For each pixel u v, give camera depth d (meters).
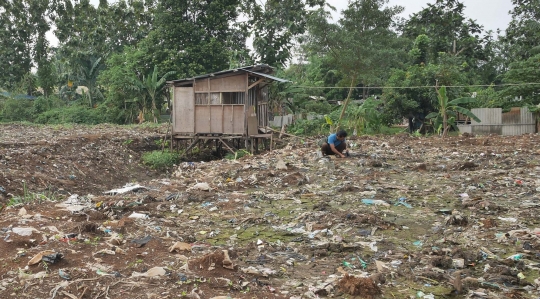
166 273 4.19
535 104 22.64
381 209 7.00
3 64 42.66
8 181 11.15
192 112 18.39
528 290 4.07
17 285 3.85
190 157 19.02
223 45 34.59
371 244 5.34
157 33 32.06
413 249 5.20
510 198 7.55
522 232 5.57
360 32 23.42
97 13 41.09
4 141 17.12
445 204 7.29
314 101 30.11
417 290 4.10
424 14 40.06
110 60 33.72
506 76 23.36
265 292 3.93
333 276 4.37
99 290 3.80
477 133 22.73
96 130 24.56
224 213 6.96
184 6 32.28
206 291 3.86
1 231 5.25
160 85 31.33
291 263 4.75
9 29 43.47
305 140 19.23
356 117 24.33
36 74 44.84
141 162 18.17
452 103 20.50
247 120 17.77
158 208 7.15
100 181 14.52
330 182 9.22
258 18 35.12
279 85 26.88
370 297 3.89
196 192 8.30
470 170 10.41
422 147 15.27
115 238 5.11
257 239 5.65
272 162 11.92
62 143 17.14
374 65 23.52
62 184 12.73
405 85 24.48
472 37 38.66
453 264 4.69
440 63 26.92
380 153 13.37
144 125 28.02
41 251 4.64
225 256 4.45
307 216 6.59
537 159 11.53
